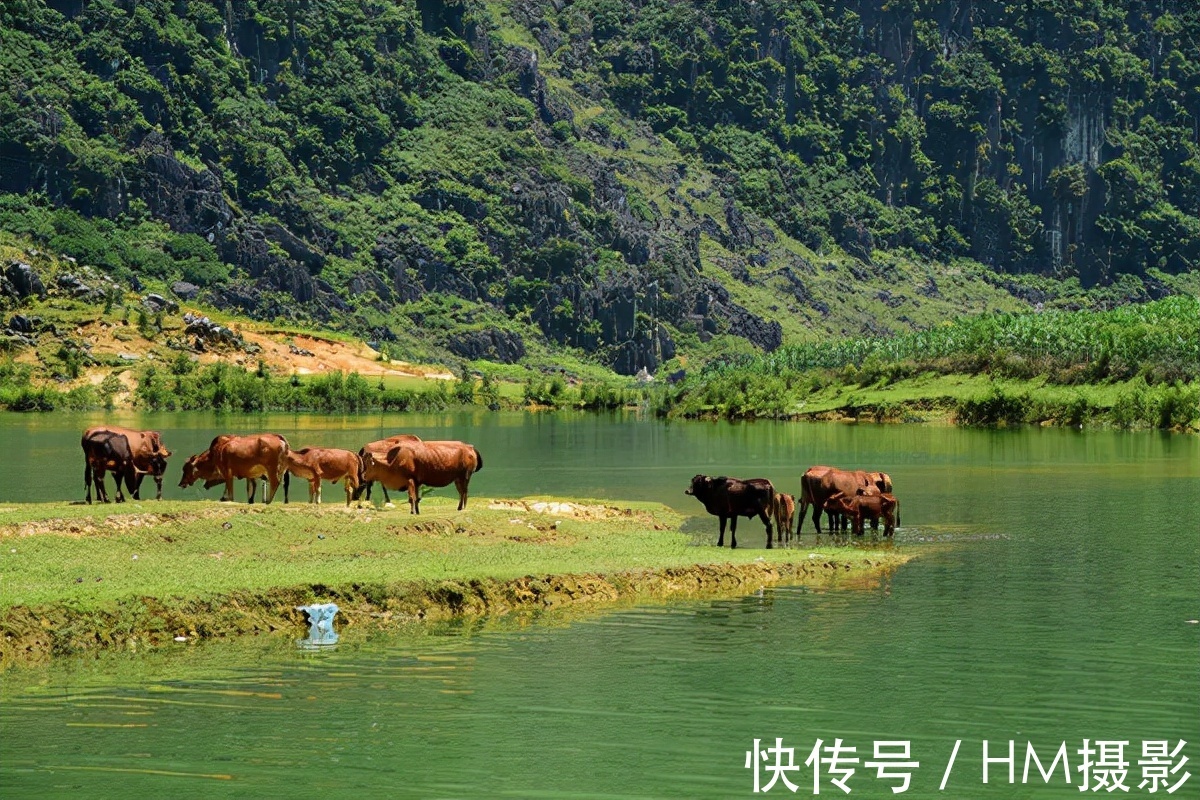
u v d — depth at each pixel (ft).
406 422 601.62
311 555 135.85
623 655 110.52
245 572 124.77
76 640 108.47
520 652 110.83
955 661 110.22
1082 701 99.81
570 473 301.84
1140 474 300.40
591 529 169.48
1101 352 620.90
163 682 100.68
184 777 81.92
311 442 407.44
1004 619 126.62
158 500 155.74
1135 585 145.18
